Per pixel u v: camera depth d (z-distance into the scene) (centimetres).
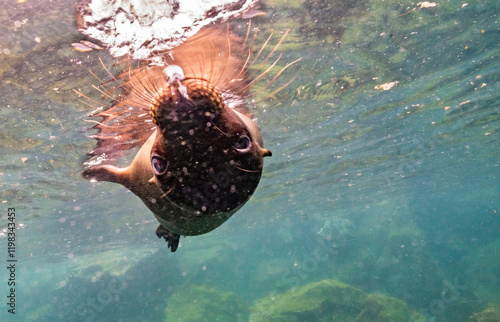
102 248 3491
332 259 4056
